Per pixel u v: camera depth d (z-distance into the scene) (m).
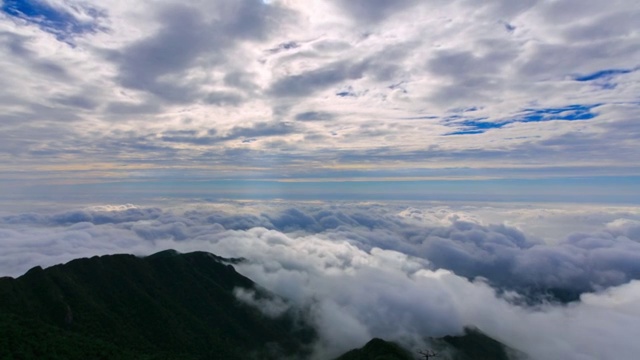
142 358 139.62
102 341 145.25
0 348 108.94
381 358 153.38
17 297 156.25
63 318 154.38
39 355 113.62
